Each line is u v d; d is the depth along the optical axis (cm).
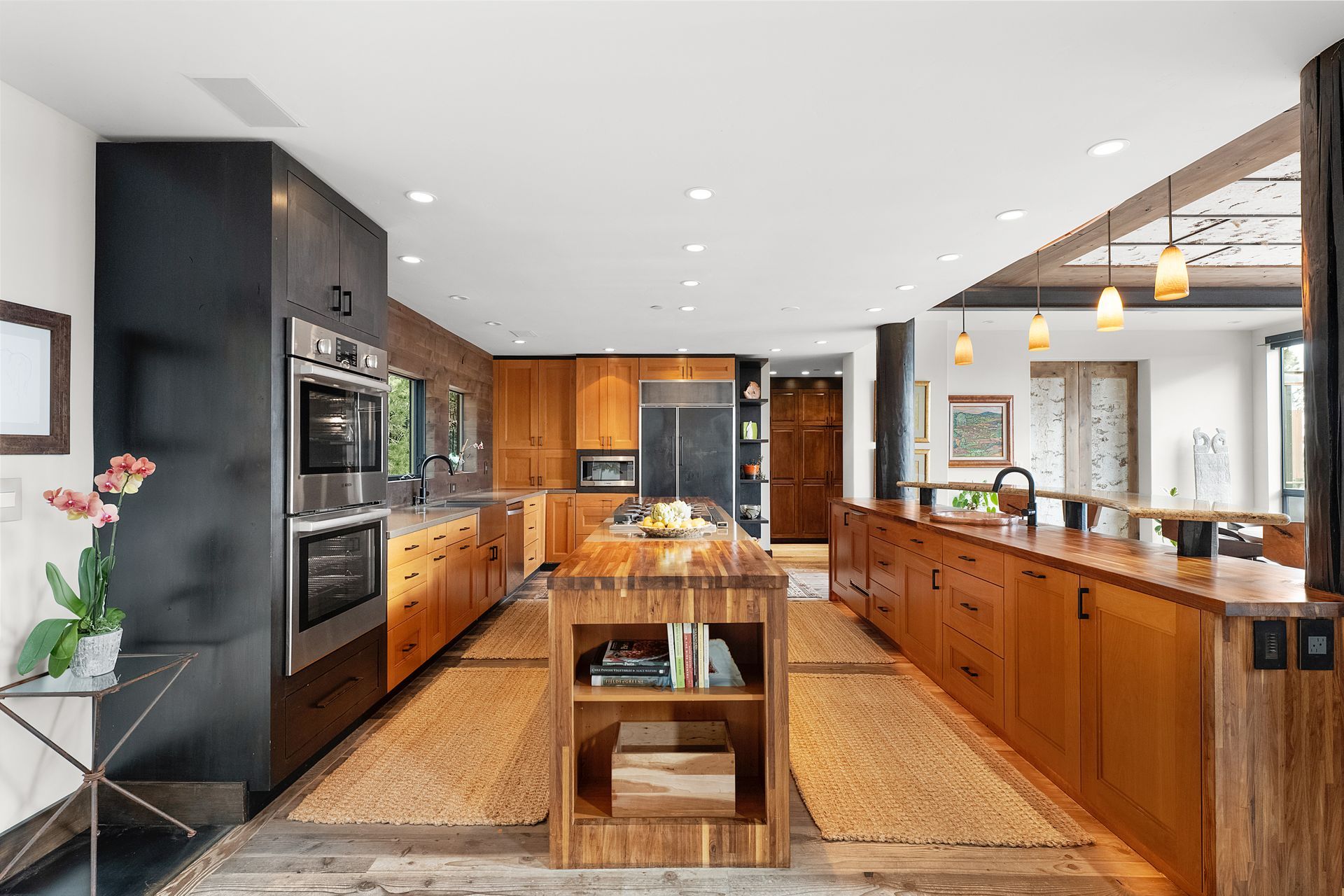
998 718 285
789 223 316
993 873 195
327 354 260
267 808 232
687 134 226
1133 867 197
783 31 169
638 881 192
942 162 250
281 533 232
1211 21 166
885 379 564
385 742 285
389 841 212
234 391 227
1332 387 179
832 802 234
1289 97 204
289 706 237
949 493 730
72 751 217
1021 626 265
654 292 452
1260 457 756
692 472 728
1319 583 182
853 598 504
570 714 200
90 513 189
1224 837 169
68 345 216
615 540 299
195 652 227
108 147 230
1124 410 796
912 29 168
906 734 292
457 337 622
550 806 199
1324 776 170
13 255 200
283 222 235
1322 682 170
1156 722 190
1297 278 592
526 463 745
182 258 228
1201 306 630
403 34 170
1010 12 162
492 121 217
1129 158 247
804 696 339
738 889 188
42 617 207
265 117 213
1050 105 208
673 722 221
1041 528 336
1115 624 208
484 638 455
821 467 953
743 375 804
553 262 381
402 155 241
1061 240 471
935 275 409
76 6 158
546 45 175
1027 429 747
